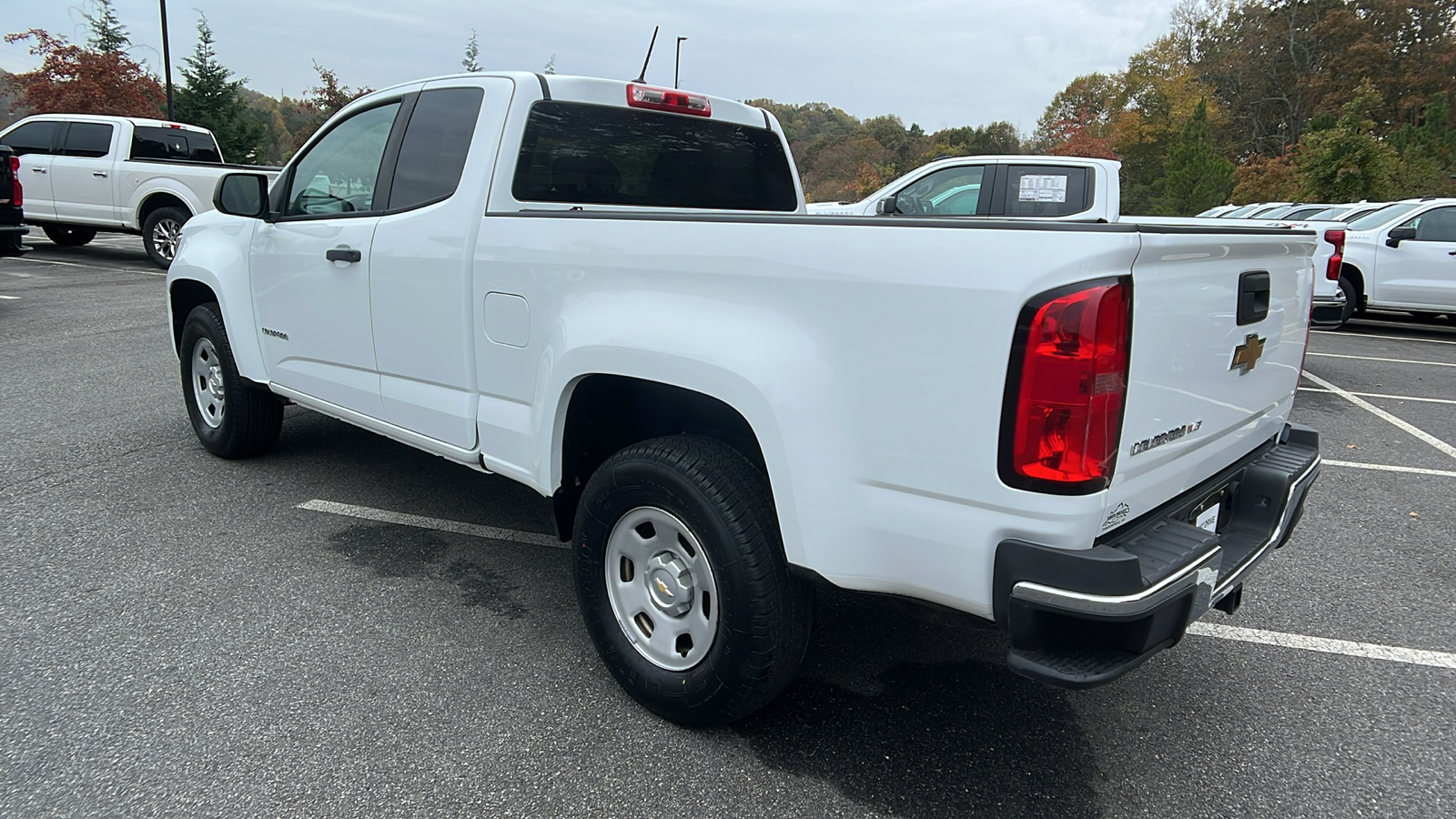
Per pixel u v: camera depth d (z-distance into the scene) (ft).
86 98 79.41
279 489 14.71
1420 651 10.54
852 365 6.77
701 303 7.71
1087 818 7.47
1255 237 7.55
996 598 6.38
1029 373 5.96
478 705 8.79
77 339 26.66
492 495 14.76
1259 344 8.32
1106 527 6.41
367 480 15.29
